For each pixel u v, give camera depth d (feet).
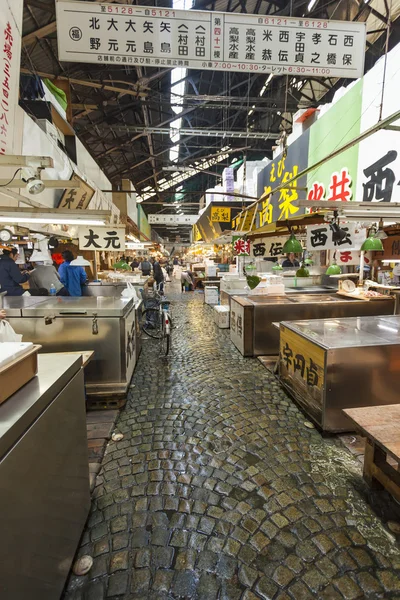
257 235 19.77
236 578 5.01
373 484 6.86
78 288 17.29
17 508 3.38
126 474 7.50
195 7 19.74
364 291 18.19
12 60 6.15
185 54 7.82
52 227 13.60
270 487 7.02
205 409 10.71
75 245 23.09
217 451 8.37
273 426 9.61
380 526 5.95
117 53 7.63
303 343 10.36
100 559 5.34
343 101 13.96
